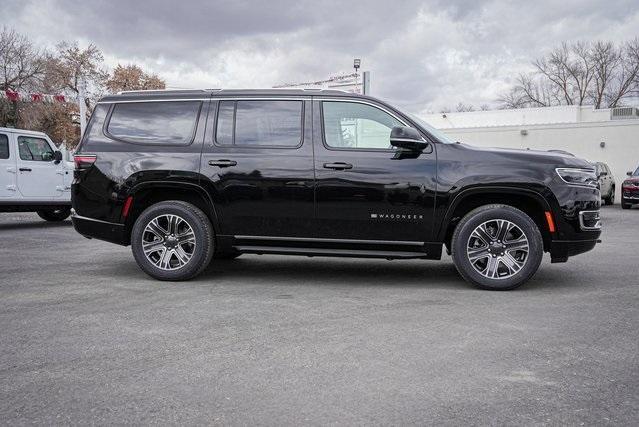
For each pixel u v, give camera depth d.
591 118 38.28
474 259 5.71
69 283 6.02
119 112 6.39
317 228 5.92
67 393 3.14
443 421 2.80
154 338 4.09
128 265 7.20
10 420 2.83
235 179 5.96
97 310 4.87
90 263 7.36
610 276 6.51
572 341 4.04
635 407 2.96
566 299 5.32
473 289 5.79
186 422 2.80
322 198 5.84
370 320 4.57
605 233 11.75
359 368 3.51
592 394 3.12
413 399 3.05
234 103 6.18
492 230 5.71
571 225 5.64
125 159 6.18
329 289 5.78
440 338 4.10
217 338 4.09
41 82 37.12
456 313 4.79
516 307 5.01
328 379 3.33
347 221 5.84
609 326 4.41
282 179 5.89
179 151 6.12
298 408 2.95
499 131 30.27
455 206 5.70
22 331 4.26
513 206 5.93
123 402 3.03
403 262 7.61
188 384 3.26
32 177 11.73
